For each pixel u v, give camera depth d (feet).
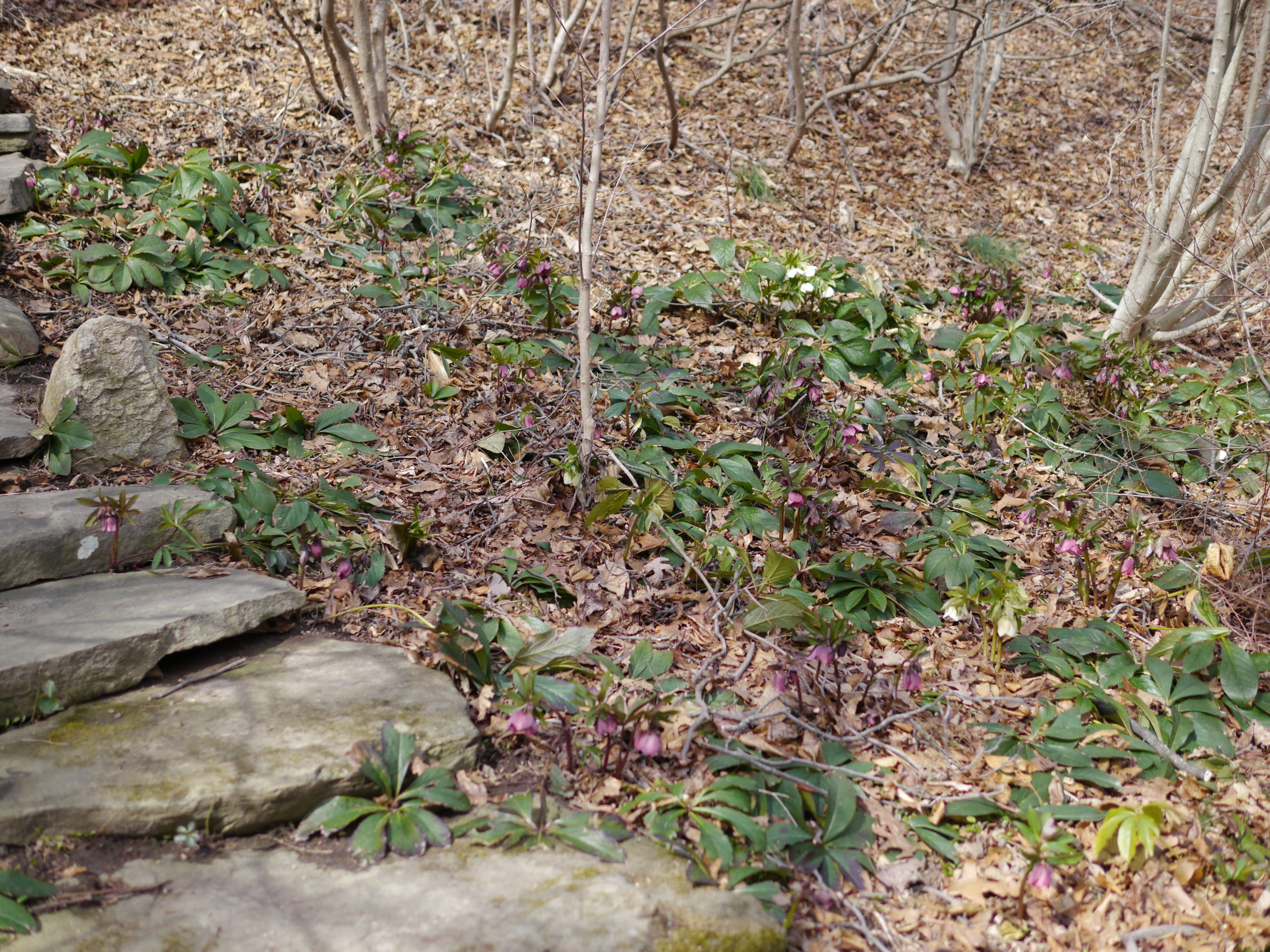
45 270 15.89
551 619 10.66
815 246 21.77
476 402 14.80
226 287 16.79
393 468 13.11
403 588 10.71
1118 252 23.79
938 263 22.13
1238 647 10.27
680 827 7.98
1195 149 16.75
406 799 7.88
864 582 11.55
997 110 31.19
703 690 9.71
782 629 10.75
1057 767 9.19
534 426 14.21
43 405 12.28
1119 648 10.75
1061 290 21.88
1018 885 7.94
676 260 20.13
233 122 22.24
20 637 8.38
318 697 8.66
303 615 10.22
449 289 17.90
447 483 12.92
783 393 14.70
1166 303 18.45
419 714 8.50
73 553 9.92
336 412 13.60
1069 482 14.75
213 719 8.21
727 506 13.07
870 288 18.78
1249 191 16.66
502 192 21.94
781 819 8.10
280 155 21.59
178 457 12.28
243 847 7.45
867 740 9.34
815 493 12.40
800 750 9.07
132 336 12.10
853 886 7.88
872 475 14.46
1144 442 15.58
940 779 9.02
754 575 11.56
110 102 22.41
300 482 12.30
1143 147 20.98
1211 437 15.58
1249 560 12.20
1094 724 9.63
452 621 9.37
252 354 15.14
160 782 7.38
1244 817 8.86
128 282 15.89
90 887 6.81
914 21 34.68
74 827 7.10
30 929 6.36
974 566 11.85
